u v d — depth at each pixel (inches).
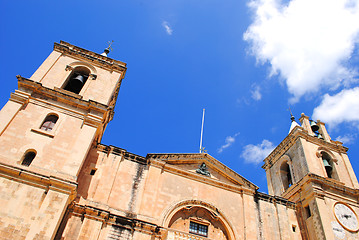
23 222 603.5
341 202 1047.6
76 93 998.4
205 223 877.8
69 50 1048.8
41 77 925.2
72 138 793.6
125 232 749.9
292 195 1114.1
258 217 946.1
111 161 879.7
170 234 781.9
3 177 648.4
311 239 963.3
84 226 714.8
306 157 1155.9
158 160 939.3
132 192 840.3
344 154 1258.0
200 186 946.1
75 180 705.6
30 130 768.3
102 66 1069.8
